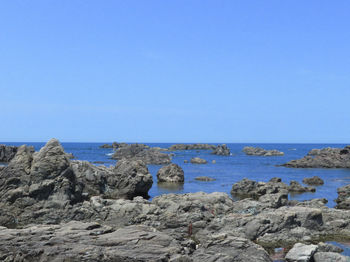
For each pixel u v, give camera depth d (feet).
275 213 96.89
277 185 168.25
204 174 266.16
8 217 105.70
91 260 62.64
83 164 152.05
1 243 67.87
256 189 169.27
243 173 277.23
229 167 337.11
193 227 97.09
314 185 209.67
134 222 101.86
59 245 67.21
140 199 118.83
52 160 114.93
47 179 113.29
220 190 181.06
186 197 120.78
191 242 75.25
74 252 64.03
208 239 74.74
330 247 79.00
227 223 95.35
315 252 74.13
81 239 69.87
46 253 63.67
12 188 111.86
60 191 112.68
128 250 65.31
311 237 92.48
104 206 110.01
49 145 118.01
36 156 117.60
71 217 105.91
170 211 106.11
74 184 118.42
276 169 319.06
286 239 89.86
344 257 71.15
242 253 68.08
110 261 62.90
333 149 402.31
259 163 396.98
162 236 71.82
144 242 69.41
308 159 357.00
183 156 537.24
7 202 109.29
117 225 100.73
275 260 74.13
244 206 114.32
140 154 391.04
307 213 97.60
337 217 105.19
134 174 157.58
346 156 354.74
